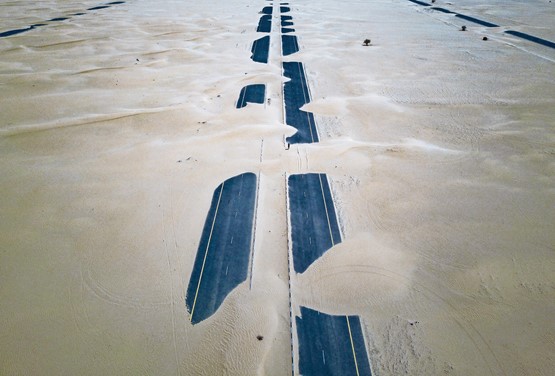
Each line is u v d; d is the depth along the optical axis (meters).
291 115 49.03
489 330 22.94
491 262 27.23
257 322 23.48
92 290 25.39
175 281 26.11
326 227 30.78
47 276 26.28
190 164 37.94
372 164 38.19
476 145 41.09
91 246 28.59
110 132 43.25
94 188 34.44
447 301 24.70
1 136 41.62
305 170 37.59
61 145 40.66
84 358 21.62
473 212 31.73
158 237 29.53
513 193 33.75
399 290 25.47
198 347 22.27
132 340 22.58
